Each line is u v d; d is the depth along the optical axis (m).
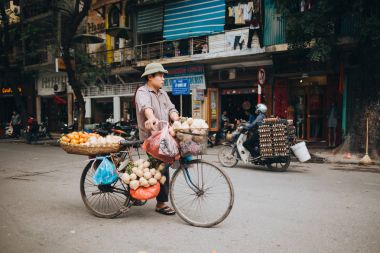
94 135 4.60
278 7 10.73
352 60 11.85
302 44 10.78
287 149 7.88
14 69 25.52
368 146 9.90
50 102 24.92
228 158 8.88
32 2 21.69
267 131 7.99
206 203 4.04
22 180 6.99
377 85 9.79
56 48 19.66
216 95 16.22
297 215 4.37
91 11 21.31
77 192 5.82
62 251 3.22
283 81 14.09
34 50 20.94
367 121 9.79
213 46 14.92
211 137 14.46
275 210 4.60
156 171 4.11
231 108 16.28
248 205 4.86
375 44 9.15
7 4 24.56
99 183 4.23
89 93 21.92
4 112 28.00
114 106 20.70
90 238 3.56
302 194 5.56
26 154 12.05
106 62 19.84
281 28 12.89
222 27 14.80
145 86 4.38
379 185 6.35
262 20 13.25
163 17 16.83
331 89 12.76
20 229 3.86
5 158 10.86
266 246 3.33
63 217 4.33
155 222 4.10
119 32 19.00
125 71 19.22
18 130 21.48
